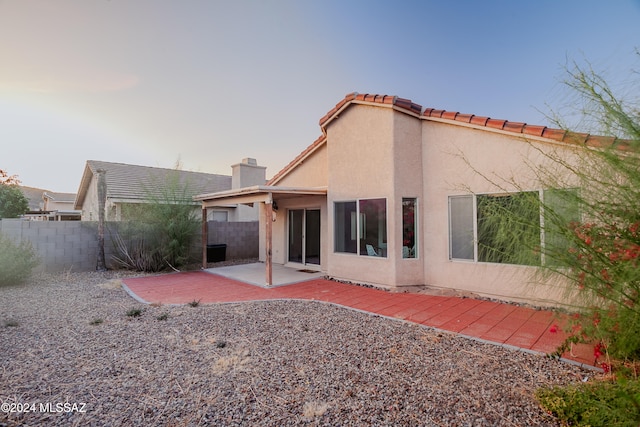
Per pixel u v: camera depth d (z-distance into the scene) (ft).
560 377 12.50
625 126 10.16
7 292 28.81
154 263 41.14
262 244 50.19
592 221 11.23
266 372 13.21
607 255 10.64
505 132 23.58
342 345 16.21
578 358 14.24
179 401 11.01
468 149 26.27
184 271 42.01
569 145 13.17
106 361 14.35
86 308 23.59
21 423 9.71
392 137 28.89
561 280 12.63
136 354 15.15
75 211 90.94
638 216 10.22
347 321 20.33
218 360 14.40
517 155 23.29
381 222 29.94
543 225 12.53
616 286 10.25
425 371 13.21
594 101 10.98
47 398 11.22
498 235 15.40
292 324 19.74
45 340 16.96
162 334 17.97
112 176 63.52
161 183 47.65
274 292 29.04
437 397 11.11
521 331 18.03
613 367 11.98
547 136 20.80
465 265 26.58
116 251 42.45
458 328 18.72
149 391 11.72
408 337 17.33
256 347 15.99
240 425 9.63
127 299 26.68
